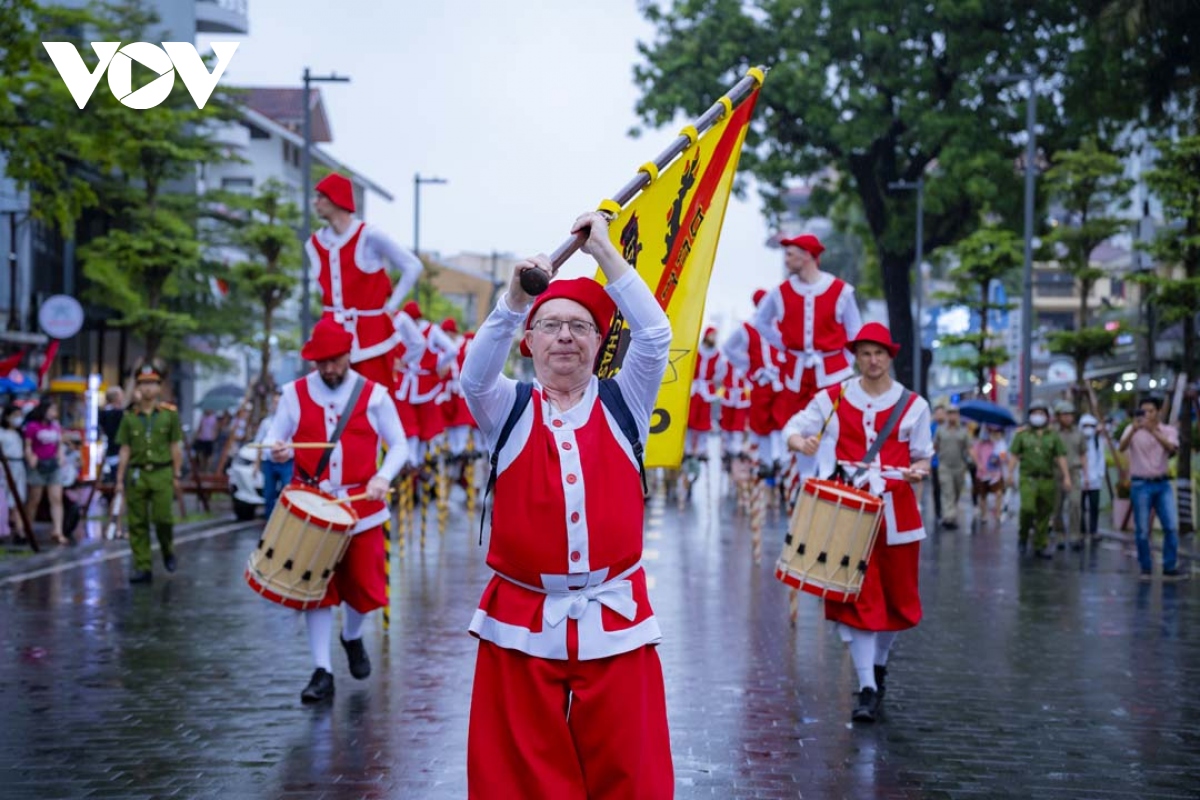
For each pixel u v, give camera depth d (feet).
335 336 30.40
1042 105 135.33
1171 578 55.57
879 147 145.28
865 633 28.66
